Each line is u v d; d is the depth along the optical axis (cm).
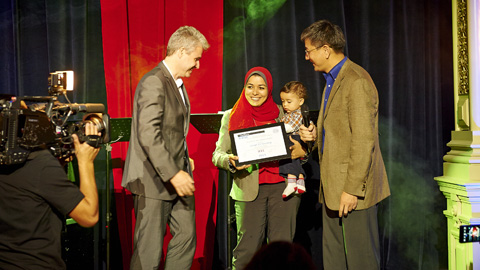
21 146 152
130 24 321
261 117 280
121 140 292
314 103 347
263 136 267
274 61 341
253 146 266
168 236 339
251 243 278
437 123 366
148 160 228
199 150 340
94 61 318
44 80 315
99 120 178
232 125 280
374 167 240
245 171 275
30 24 312
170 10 326
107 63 317
